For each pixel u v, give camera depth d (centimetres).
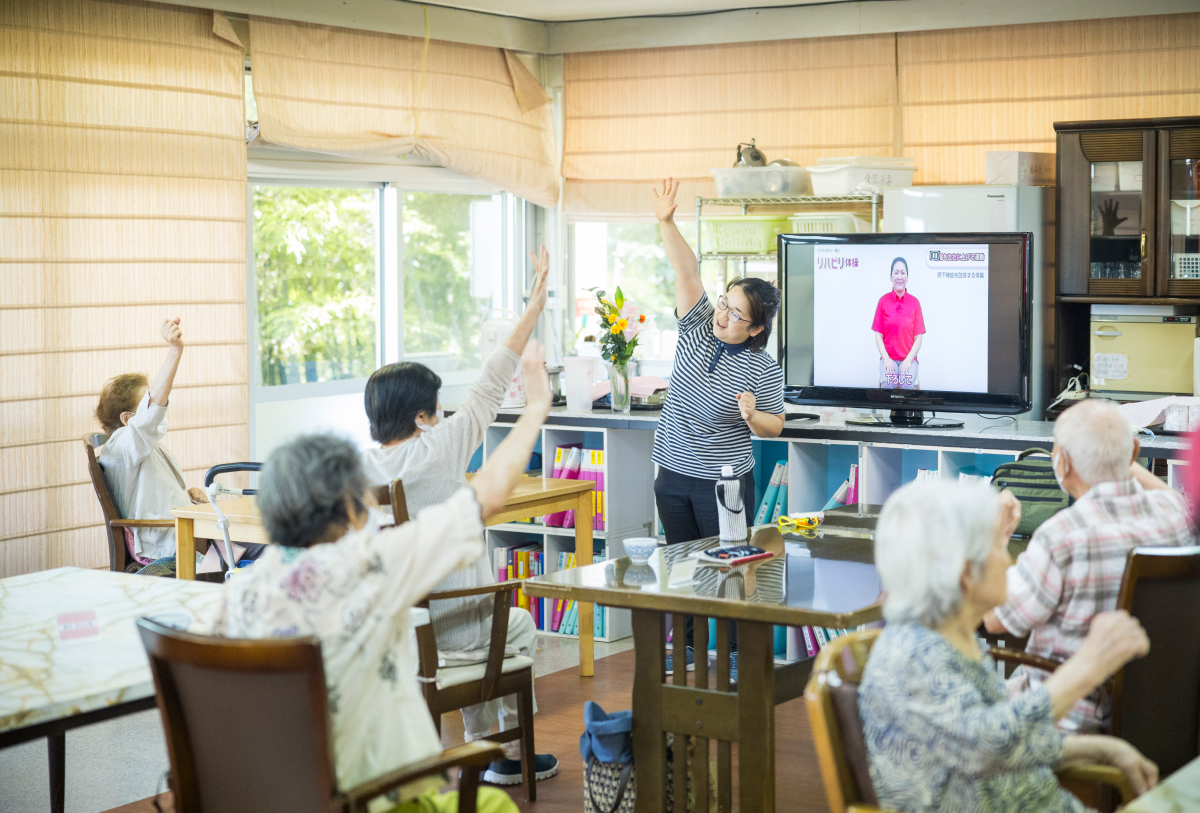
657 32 655
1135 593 238
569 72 682
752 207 644
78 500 506
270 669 177
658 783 288
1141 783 196
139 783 356
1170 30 569
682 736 285
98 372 508
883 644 183
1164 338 545
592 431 543
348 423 631
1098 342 559
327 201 613
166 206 524
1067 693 182
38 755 381
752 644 269
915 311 468
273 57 554
